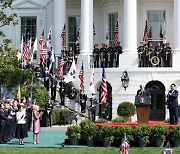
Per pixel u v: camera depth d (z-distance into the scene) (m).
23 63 72.25
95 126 48.06
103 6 82.44
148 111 50.19
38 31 85.38
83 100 70.44
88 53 76.31
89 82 74.31
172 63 72.88
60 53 79.75
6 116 50.69
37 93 66.69
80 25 80.88
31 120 57.88
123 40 75.50
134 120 69.75
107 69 73.06
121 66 73.25
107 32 81.56
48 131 61.31
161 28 79.94
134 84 72.25
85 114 70.50
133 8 74.19
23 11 85.88
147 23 80.12
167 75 71.88
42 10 85.50
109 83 73.00
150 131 46.94
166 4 79.81
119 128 47.28
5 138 50.50
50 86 72.38
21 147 46.84
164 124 49.22
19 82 69.75
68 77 71.50
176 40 74.00
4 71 68.81
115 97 72.56
